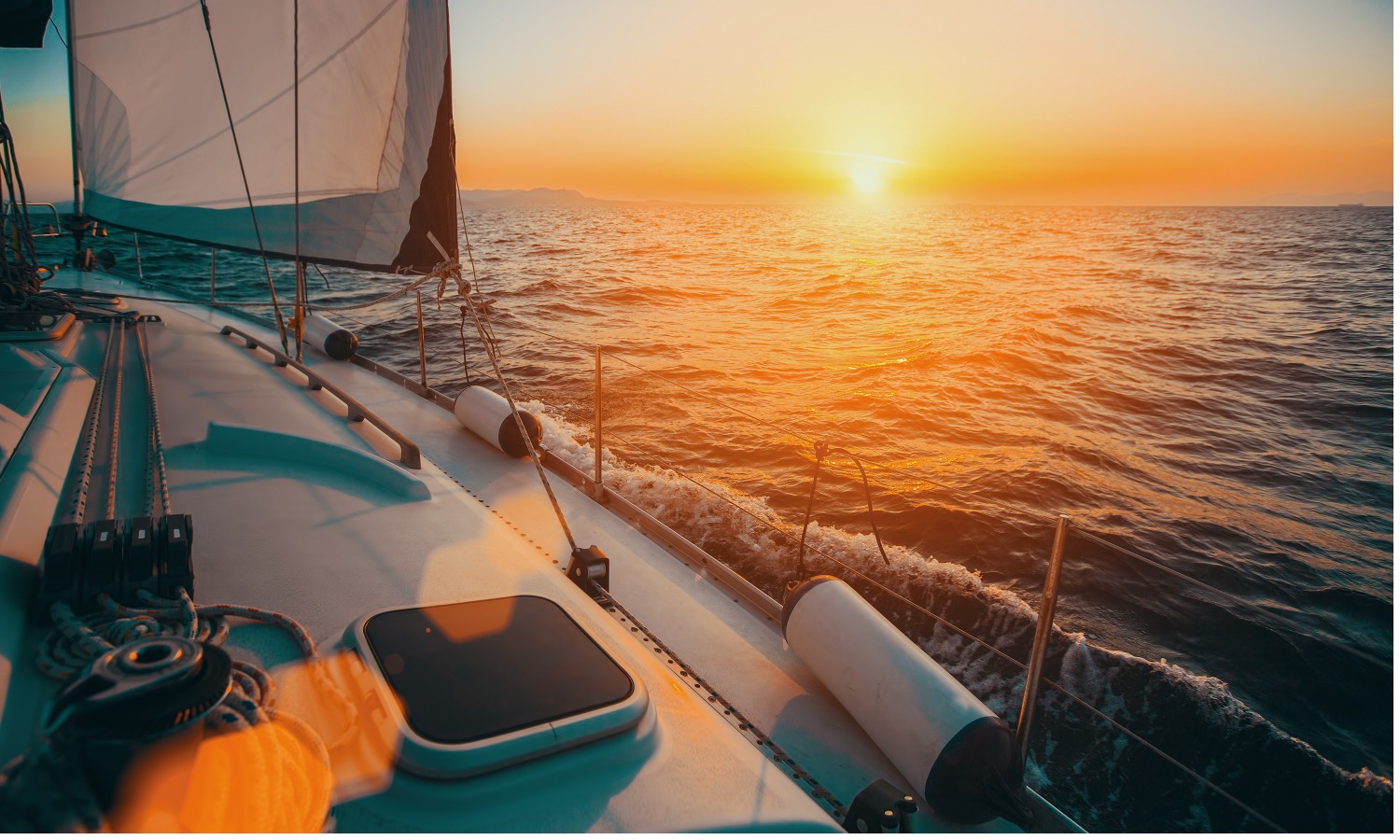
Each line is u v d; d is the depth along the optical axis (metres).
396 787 1.67
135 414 3.81
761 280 29.36
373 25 4.29
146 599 2.04
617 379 11.56
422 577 2.71
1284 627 5.67
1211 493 8.69
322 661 2.03
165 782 1.21
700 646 2.85
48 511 2.45
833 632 2.46
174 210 4.84
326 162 4.65
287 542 2.88
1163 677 4.76
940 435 10.30
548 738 1.78
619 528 3.73
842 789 2.21
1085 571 6.33
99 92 4.57
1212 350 16.64
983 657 4.68
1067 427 10.93
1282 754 4.27
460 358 12.77
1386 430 11.34
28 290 4.57
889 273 34.00
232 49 4.45
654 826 1.69
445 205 4.50
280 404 4.43
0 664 1.72
